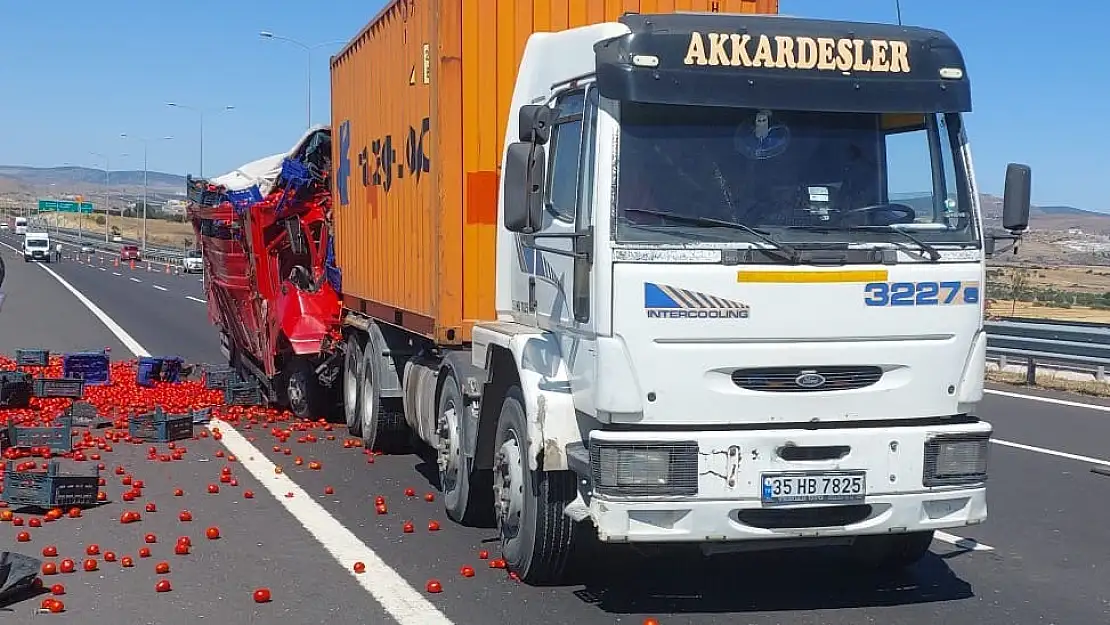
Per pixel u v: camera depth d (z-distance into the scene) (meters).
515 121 7.76
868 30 6.20
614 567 7.31
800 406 5.88
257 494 9.55
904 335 5.99
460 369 8.05
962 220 6.19
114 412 14.05
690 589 6.86
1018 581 7.12
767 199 5.96
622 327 5.71
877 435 5.92
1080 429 13.37
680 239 5.77
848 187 6.07
